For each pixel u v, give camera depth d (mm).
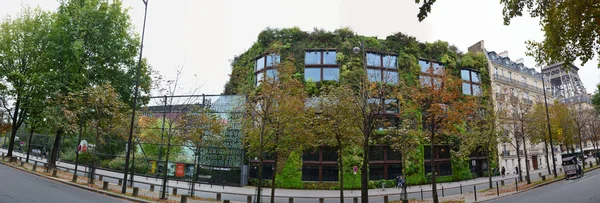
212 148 29531
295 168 29297
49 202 12719
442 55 37594
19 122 31875
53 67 27875
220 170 29891
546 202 14594
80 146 20938
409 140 21891
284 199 22594
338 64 31703
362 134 18266
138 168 31375
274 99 17000
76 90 25734
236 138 30125
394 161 31625
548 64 11234
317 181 29375
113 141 34031
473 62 40250
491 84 43750
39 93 27078
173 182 28812
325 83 30641
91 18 27391
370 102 16547
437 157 35062
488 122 27016
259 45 34000
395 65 33719
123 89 28422
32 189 15578
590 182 21734
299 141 17703
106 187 18453
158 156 32281
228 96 30484
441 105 19172
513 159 47000
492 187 26375
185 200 16031
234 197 22312
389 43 34562
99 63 27969
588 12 9164
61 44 26922
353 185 29078
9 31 29219
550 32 10125
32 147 45969
